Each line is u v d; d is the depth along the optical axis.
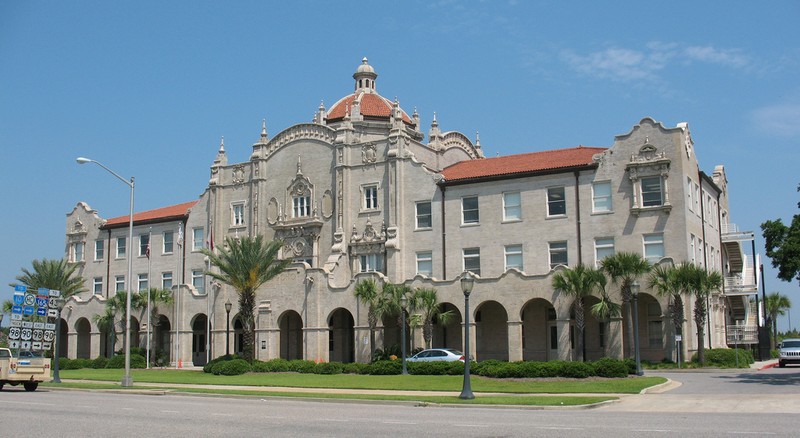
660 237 53.56
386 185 63.28
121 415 25.25
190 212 74.31
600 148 60.59
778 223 46.16
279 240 61.78
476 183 59.84
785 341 53.22
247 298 56.66
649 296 51.62
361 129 71.12
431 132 69.94
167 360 69.44
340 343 62.66
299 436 19.28
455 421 22.69
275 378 47.78
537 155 62.41
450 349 52.72
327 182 66.50
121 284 78.38
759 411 25.52
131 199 45.53
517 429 20.22
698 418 23.08
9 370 38.56
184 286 67.88
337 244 63.72
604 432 19.31
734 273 70.25
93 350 72.25
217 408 28.59
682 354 49.53
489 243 58.78
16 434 19.91
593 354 54.81
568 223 56.34
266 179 69.81
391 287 55.88
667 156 53.94
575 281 49.81
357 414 25.64
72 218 82.56
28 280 74.50
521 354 53.00
